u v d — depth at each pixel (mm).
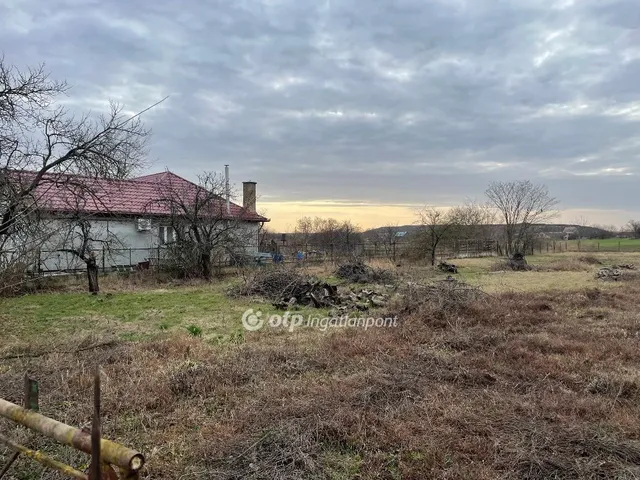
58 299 12117
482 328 7812
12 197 8469
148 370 5359
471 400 4469
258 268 16547
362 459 3428
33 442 3529
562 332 7609
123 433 3887
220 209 18172
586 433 3688
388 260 24422
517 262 21969
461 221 29000
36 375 5156
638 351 6266
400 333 7480
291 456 3363
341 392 4590
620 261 26688
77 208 13234
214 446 3557
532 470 3166
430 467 3260
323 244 27891
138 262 18953
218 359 5836
